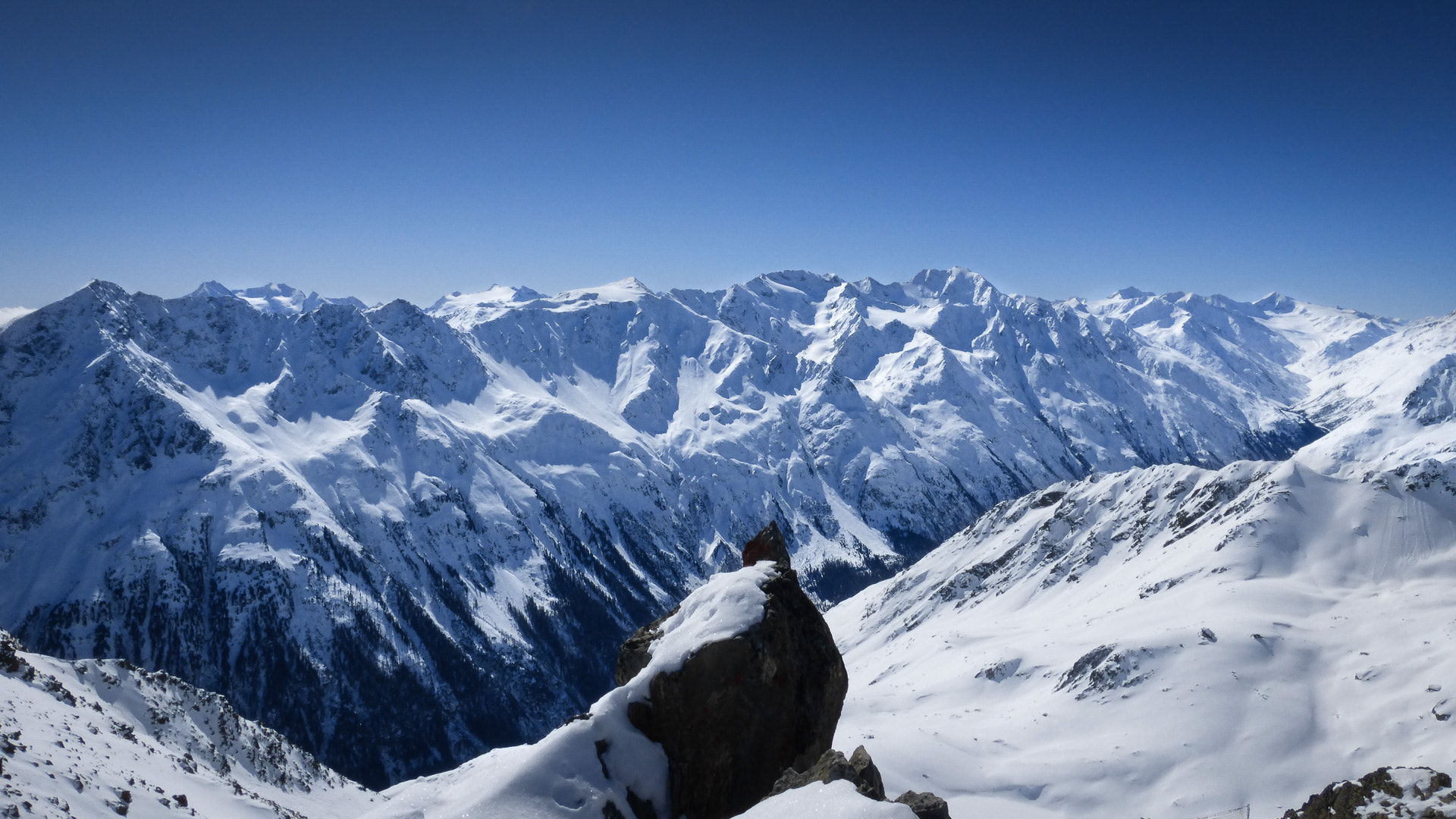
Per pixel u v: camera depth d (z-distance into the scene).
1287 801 88.06
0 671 54.16
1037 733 112.31
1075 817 91.56
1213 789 91.50
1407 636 114.75
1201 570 157.62
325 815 73.12
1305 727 99.19
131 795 39.75
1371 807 26.50
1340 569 147.50
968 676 140.88
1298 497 166.88
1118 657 121.38
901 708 136.38
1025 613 194.38
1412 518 153.00
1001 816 90.69
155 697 69.62
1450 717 91.06
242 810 53.94
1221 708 105.25
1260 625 123.69
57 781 35.41
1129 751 100.62
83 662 66.75
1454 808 24.30
